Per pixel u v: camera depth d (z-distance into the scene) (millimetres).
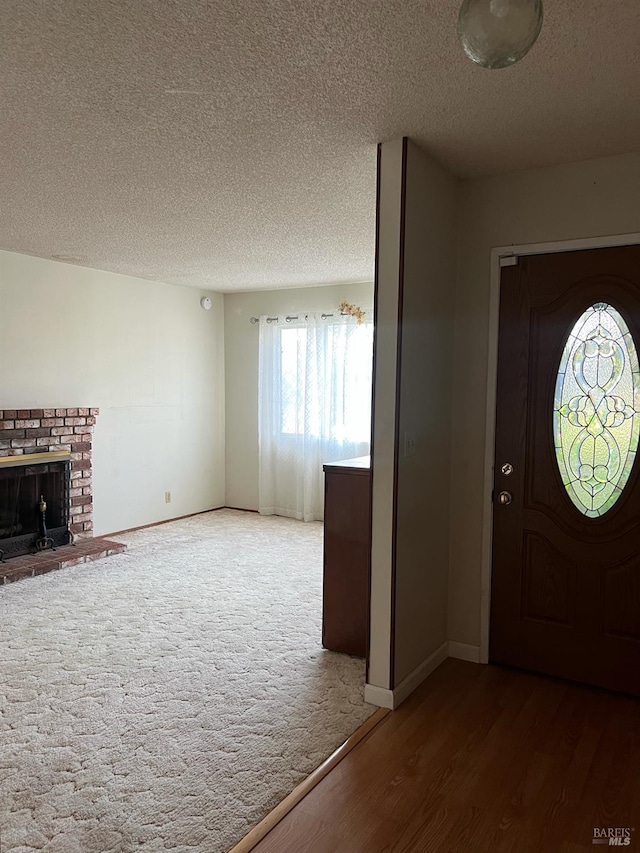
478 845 1870
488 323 3086
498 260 3051
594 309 2848
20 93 2197
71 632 3482
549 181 2910
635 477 2770
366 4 1648
